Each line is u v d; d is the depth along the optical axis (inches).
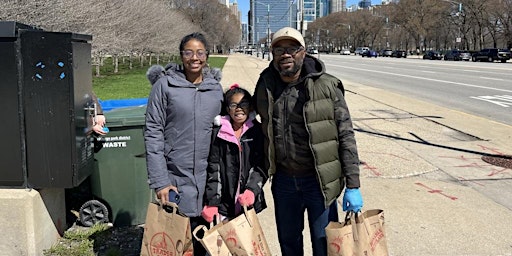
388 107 524.4
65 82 136.9
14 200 137.4
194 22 3444.9
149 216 111.8
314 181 116.7
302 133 111.4
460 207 196.5
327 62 2198.6
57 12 530.0
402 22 3804.1
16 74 135.2
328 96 109.7
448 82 903.1
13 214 137.9
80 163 144.3
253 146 118.4
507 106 547.8
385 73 1263.5
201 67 119.1
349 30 5201.8
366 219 108.2
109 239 158.7
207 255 128.5
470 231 171.5
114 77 1039.6
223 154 119.7
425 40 3954.2
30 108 137.3
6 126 137.3
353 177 110.1
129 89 709.9
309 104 108.8
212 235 105.3
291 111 111.1
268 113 113.6
